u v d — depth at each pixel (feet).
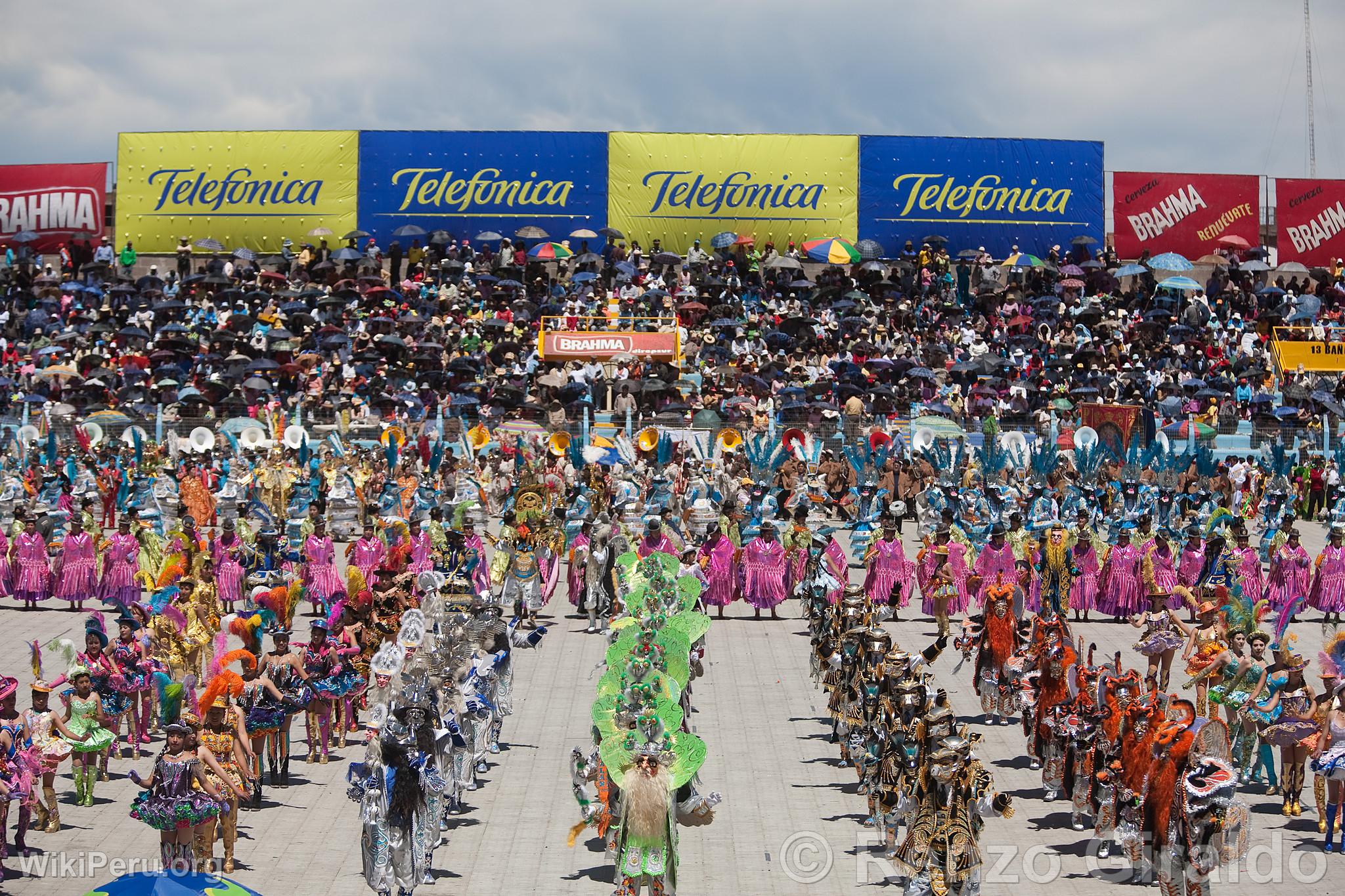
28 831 78.54
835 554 137.18
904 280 295.48
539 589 129.08
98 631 90.48
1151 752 69.36
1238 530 138.72
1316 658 124.57
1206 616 94.53
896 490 203.62
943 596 125.59
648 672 70.13
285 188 305.32
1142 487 167.32
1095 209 306.76
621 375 245.24
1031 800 85.81
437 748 74.54
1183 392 256.93
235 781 71.51
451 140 306.14
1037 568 136.15
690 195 306.96
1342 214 309.42
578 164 306.14
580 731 99.55
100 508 183.32
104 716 89.20
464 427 208.13
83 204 303.48
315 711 92.58
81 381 241.35
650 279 288.92
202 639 99.76
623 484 164.86
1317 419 239.09
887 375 254.06
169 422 214.07
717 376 248.93
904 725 70.59
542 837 78.48
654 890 66.64
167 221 306.55
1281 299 291.99
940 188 307.58
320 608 141.38
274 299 274.57
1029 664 85.81
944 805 66.54
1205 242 308.81
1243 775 89.20
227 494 178.60
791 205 307.17
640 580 77.46
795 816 82.12
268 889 70.13
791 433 208.44
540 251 289.33
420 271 290.15
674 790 67.21
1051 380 257.34
